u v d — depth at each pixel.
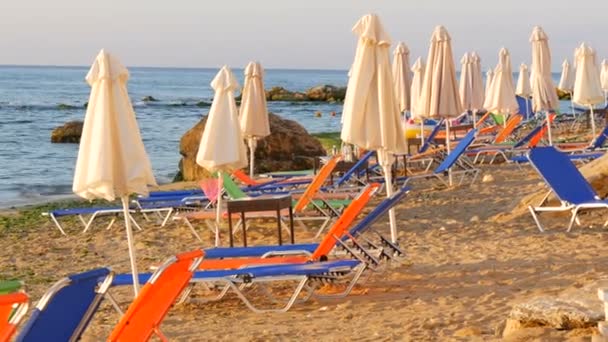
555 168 11.10
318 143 24.00
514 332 5.93
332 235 8.71
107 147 7.89
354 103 10.14
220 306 8.37
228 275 7.92
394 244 9.48
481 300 7.74
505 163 20.50
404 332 6.74
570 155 17.36
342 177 15.95
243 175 15.69
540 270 8.91
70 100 74.38
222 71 10.84
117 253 12.27
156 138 38.00
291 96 81.94
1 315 4.86
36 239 13.81
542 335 5.73
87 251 12.52
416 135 25.00
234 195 12.95
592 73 23.52
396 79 23.06
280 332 7.17
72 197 20.45
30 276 10.90
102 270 4.83
